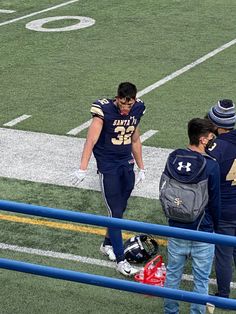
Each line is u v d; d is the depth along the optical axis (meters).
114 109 19.42
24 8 55.16
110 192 19.98
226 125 17.73
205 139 16.58
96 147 19.91
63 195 25.12
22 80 38.16
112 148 19.72
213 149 17.45
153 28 48.31
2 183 26.14
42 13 53.34
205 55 42.25
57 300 18.83
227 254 18.02
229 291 18.42
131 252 20.48
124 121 19.48
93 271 20.23
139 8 53.69
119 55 42.50
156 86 36.97
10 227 22.77
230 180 17.58
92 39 46.12
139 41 45.38
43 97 35.44
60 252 21.23
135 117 19.78
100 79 38.16
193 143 16.66
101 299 18.88
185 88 36.62
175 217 16.16
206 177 15.99
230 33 46.88
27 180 26.39
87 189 25.58
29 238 22.06
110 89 36.53
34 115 33.00
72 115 32.97
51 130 31.20
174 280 16.88
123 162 19.95
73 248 21.47
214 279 19.75
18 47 44.72
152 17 51.06
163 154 28.56
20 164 27.83
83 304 18.66
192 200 15.86
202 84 37.19
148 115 32.91
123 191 20.36
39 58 42.28
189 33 46.94
